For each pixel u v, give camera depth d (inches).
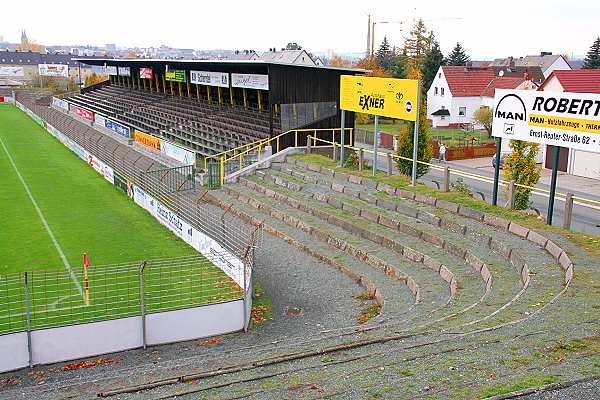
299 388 360.8
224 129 1636.3
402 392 336.5
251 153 1352.1
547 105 727.1
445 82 2770.7
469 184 1288.1
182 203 1030.4
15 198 1174.3
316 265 778.8
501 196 1104.2
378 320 572.1
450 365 371.2
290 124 1343.5
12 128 2384.4
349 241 820.6
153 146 1593.3
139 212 1083.9
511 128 788.6
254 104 1941.4
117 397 386.3
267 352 473.4
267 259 801.6
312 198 1025.5
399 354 408.2
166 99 2356.1
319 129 1370.6
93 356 527.8
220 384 382.9
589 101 671.1
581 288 531.2
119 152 1477.6
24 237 908.0
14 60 5728.3
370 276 719.1
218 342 555.2
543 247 690.2
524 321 450.9
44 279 702.5
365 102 1074.7
